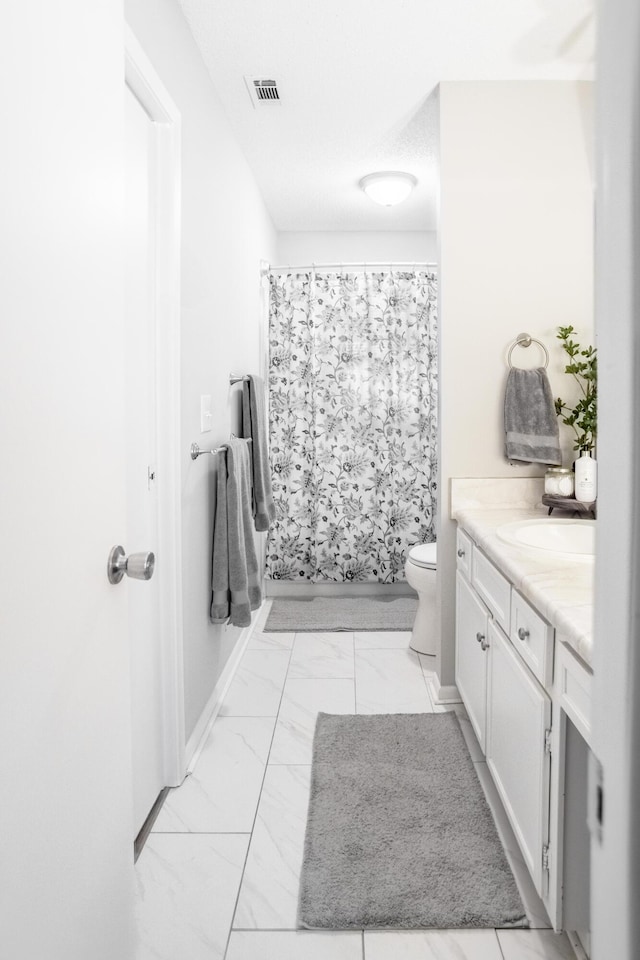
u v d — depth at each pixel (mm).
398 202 3561
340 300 3936
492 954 1424
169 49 1906
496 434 2574
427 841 1777
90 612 965
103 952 996
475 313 2541
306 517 4086
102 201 1002
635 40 228
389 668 2986
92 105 958
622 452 244
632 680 242
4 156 714
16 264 743
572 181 2506
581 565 1647
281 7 2029
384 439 3988
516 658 1651
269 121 2809
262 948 1435
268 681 2855
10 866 733
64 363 875
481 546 2082
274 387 3980
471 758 2207
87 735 950
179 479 1984
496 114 2492
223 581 2434
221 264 2641
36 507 800
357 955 1421
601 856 259
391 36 2193
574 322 2535
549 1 2008
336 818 1879
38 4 790
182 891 1600
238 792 2018
